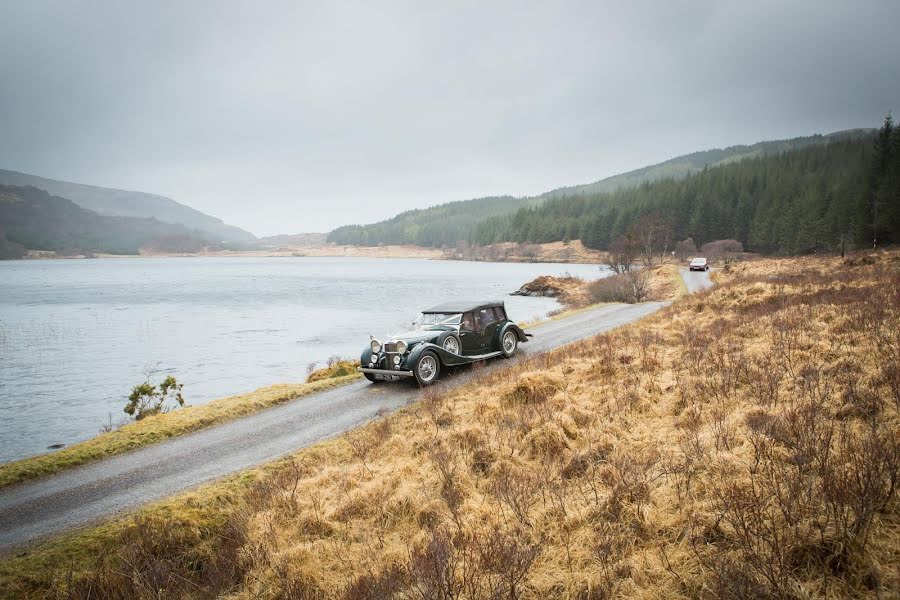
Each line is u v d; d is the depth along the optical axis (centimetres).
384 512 530
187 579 468
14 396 1688
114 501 614
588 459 570
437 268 13112
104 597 435
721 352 934
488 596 369
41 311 4147
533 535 447
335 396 1070
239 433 854
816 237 8462
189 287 6844
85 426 1382
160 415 947
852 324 934
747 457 494
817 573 332
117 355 2361
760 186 12900
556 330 1756
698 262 5556
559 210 19925
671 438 599
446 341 1168
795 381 692
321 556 476
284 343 2619
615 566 387
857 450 451
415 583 397
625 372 906
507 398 838
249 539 512
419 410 880
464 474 582
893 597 294
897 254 3412
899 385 577
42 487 665
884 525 350
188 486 648
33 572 473
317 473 659
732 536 383
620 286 2948
